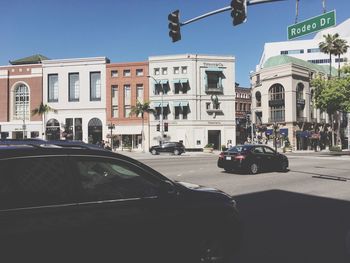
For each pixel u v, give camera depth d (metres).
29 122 65.62
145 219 4.10
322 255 5.99
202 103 62.06
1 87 66.19
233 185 13.99
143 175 4.34
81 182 3.80
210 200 4.75
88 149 4.05
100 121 64.31
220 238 4.85
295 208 9.73
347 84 42.56
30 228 3.34
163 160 29.83
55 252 3.50
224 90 62.97
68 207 3.62
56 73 65.38
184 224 4.44
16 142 4.21
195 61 61.91
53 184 3.64
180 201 4.45
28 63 72.81
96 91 64.75
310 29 15.06
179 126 61.75
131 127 62.97
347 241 6.76
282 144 68.44
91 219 3.71
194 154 46.59
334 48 59.03
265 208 9.69
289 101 68.69
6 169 3.44
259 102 76.06
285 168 19.91
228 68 63.16
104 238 3.80
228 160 18.50
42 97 65.62
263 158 18.64
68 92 65.12
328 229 7.60
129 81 63.28
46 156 3.69
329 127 77.44
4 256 3.22
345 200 10.99
